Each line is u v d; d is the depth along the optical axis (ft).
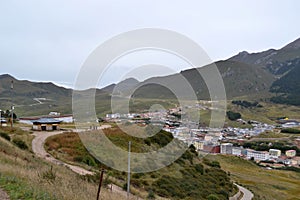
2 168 35.63
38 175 36.37
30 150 81.97
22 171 37.40
